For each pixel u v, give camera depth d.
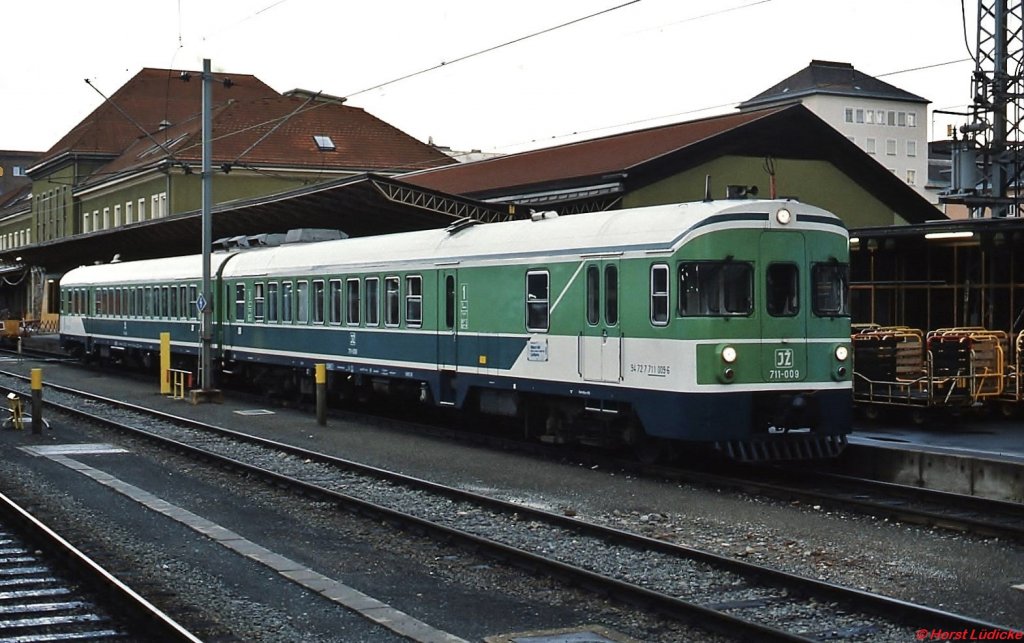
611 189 33.12
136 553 11.93
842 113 100.75
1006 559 11.54
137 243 46.69
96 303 41.69
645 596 9.66
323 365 23.86
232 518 13.87
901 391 20.95
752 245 16.20
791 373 16.36
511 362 19.36
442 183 43.94
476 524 13.49
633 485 16.12
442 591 10.42
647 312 16.47
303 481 16.00
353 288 24.44
